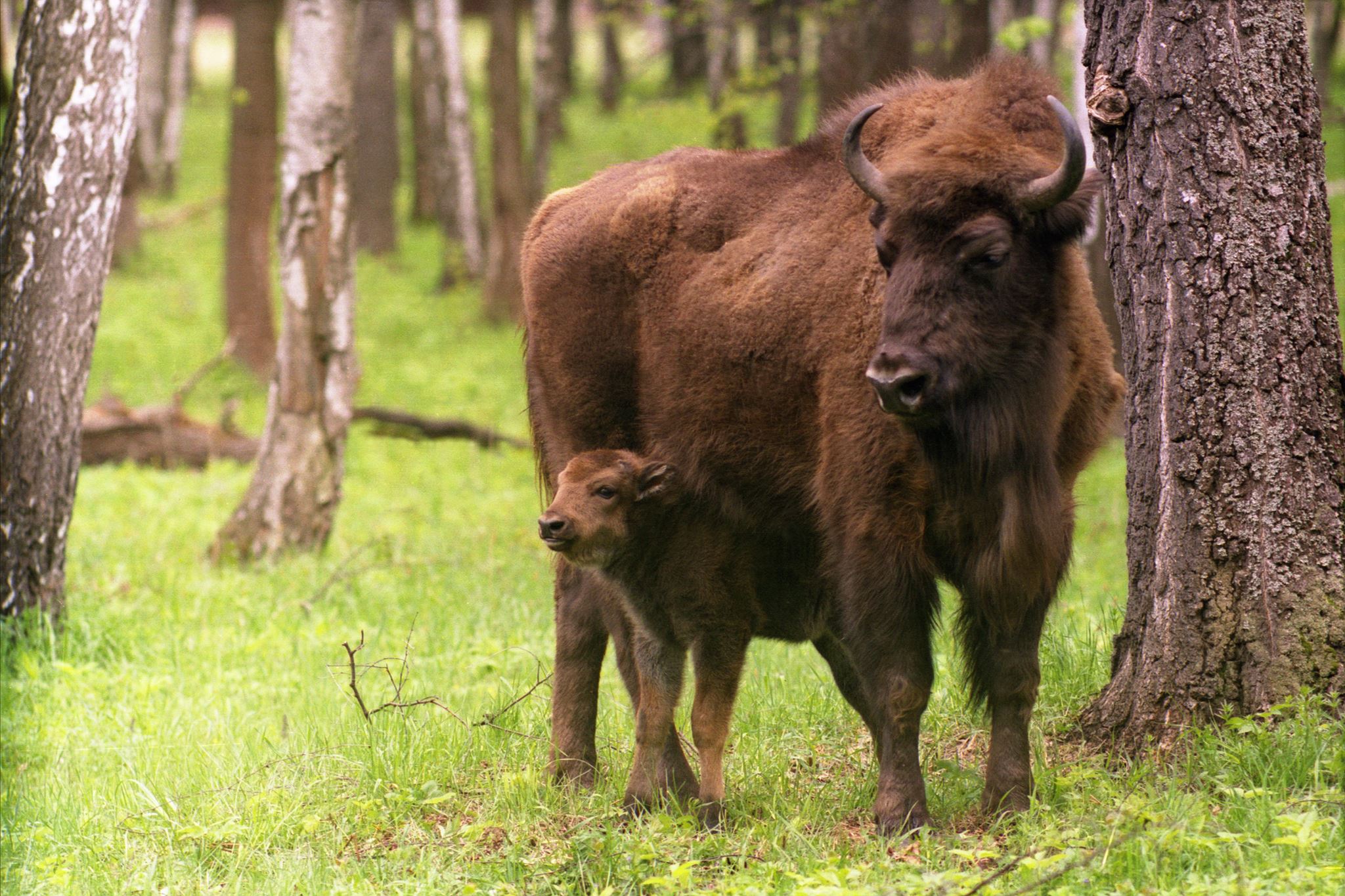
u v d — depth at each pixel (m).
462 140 44.34
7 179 13.86
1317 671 8.87
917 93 9.80
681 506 10.16
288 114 18.67
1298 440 8.92
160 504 21.72
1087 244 22.80
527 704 11.73
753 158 10.67
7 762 11.06
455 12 43.97
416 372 33.84
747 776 10.11
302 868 8.63
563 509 9.53
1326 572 8.91
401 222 55.88
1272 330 8.91
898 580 8.94
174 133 55.19
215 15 101.38
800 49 28.22
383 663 13.37
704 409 10.20
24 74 13.80
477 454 26.59
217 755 10.89
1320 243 9.08
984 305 8.31
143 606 15.88
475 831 9.04
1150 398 9.32
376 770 10.23
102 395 26.47
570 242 11.25
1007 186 8.30
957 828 8.93
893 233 8.43
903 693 8.94
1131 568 9.73
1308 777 8.23
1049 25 22.25
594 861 8.38
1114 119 9.23
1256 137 8.89
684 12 29.62
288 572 17.66
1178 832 7.61
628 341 10.96
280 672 13.44
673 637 9.98
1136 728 9.52
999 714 8.98
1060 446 9.31
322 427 18.94
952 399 8.31
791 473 9.84
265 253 34.25
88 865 8.89
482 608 15.52
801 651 13.97
